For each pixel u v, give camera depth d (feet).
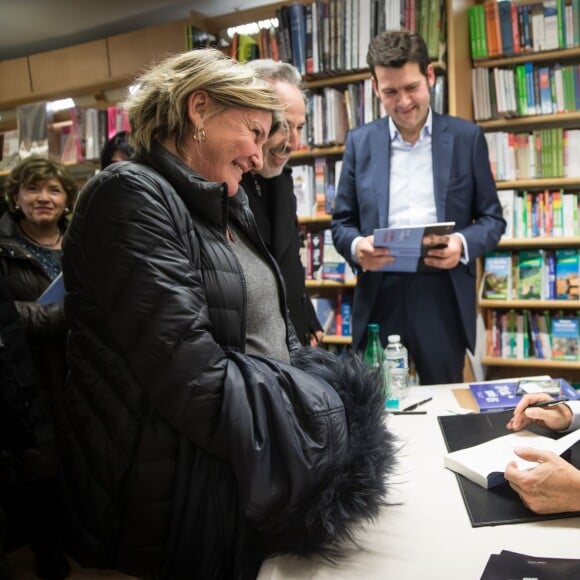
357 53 9.82
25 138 12.80
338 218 7.85
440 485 3.62
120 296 3.01
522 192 10.12
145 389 3.07
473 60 9.99
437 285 7.11
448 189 7.11
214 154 3.54
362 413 3.32
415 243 6.03
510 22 9.53
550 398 4.37
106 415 3.20
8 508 6.54
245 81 3.49
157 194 3.15
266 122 3.66
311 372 3.55
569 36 9.27
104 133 12.25
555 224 9.76
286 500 2.98
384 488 3.26
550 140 9.65
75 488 3.37
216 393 2.98
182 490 3.10
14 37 13.57
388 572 2.78
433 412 5.07
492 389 5.50
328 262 10.64
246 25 11.41
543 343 10.11
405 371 5.70
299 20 10.15
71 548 3.41
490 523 3.12
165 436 3.12
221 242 3.51
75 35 13.53
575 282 9.74
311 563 2.93
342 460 3.13
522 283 10.07
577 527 3.05
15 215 7.00
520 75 9.65
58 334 5.91
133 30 13.23
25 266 6.43
